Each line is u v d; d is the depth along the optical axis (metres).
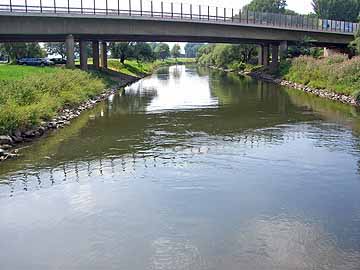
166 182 17.89
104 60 79.94
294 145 24.22
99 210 14.99
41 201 15.88
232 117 34.56
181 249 12.18
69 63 56.56
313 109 38.81
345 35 84.12
